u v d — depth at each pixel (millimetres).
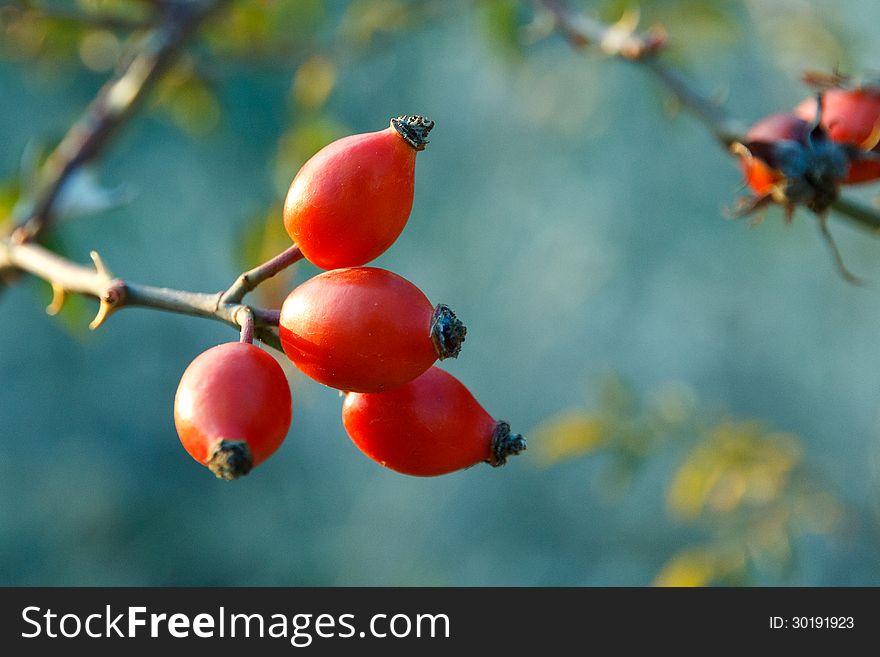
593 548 10688
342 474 12836
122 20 4027
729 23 4703
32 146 3852
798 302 9648
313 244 2068
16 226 3408
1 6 3973
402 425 2189
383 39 4754
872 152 2715
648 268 10461
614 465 4539
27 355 13125
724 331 10047
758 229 7312
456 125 10828
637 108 9078
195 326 13930
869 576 6289
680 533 10172
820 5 4715
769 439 4289
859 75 2824
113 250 11750
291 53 4750
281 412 1941
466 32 9977
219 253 12383
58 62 5016
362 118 10648
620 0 4457
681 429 4512
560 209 10750
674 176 10172
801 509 4172
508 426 2229
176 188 12250
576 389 10883
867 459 8406
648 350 10477
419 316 1965
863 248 7016
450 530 11742
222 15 4113
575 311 10836
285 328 2010
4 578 12070
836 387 9352
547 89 6500
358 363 1961
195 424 1898
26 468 12742
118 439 13312
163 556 12648
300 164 4473
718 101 3137
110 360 13469
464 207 11281
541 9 3506
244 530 12711
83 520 12586
